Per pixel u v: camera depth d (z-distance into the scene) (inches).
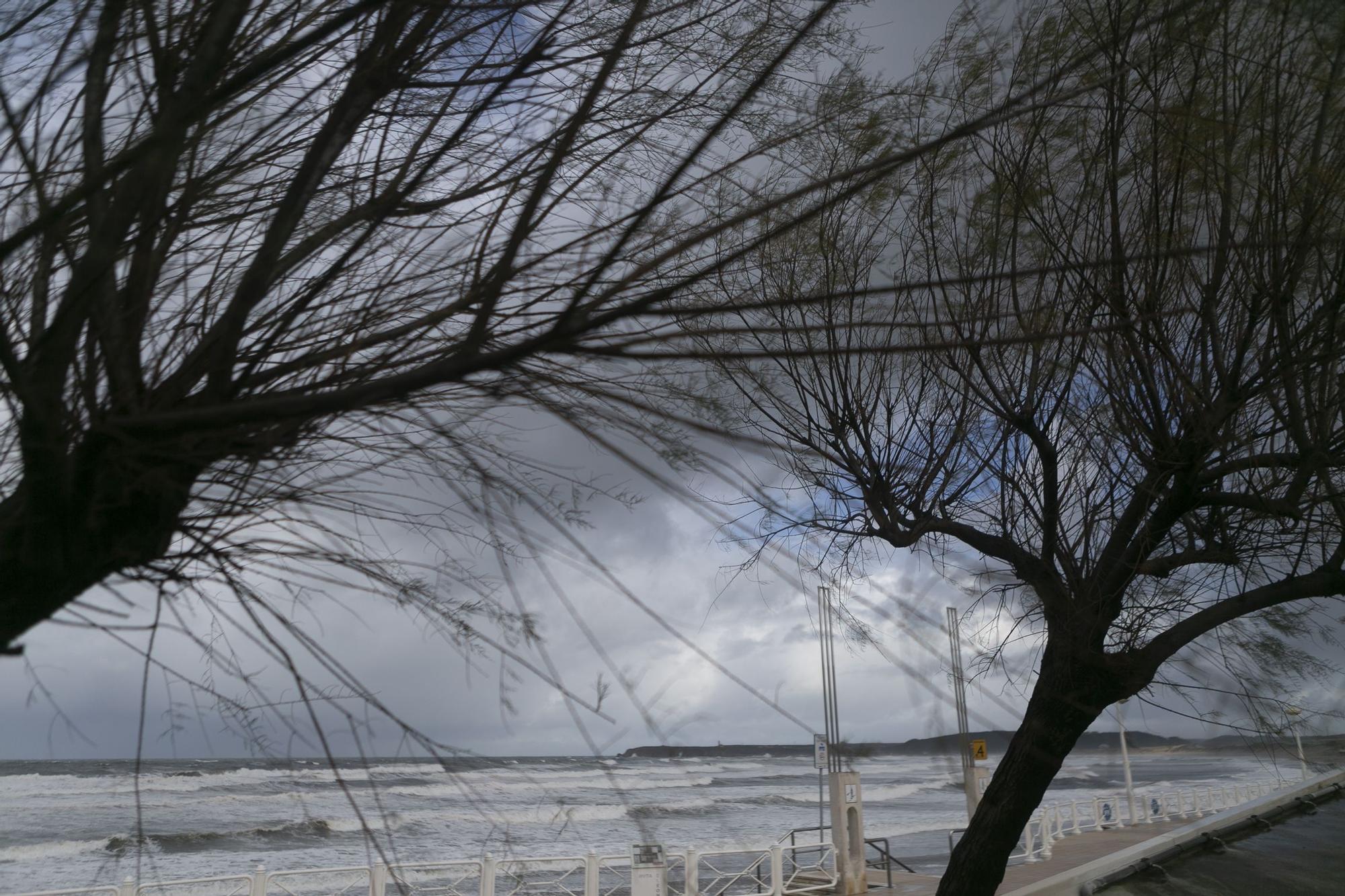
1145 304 153.2
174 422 62.6
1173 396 169.3
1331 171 149.3
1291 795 377.4
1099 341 162.7
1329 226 149.1
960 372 178.7
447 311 78.4
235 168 90.5
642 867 335.3
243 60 85.9
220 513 75.2
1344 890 268.5
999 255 169.9
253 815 1341.0
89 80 79.1
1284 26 145.8
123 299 74.2
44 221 63.1
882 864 718.5
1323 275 155.9
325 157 78.9
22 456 66.5
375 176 94.0
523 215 63.6
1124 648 187.5
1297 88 152.8
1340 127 152.6
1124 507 189.9
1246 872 290.8
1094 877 291.9
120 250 75.0
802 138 90.9
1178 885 282.5
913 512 196.4
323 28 69.9
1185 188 162.2
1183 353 172.1
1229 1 135.3
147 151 65.1
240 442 69.8
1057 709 187.0
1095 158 168.1
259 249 78.7
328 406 60.1
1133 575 180.4
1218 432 163.3
